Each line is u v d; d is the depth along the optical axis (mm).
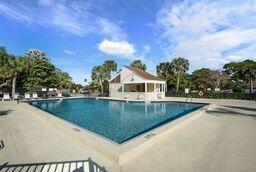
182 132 8445
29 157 5613
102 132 10531
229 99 28609
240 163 5141
